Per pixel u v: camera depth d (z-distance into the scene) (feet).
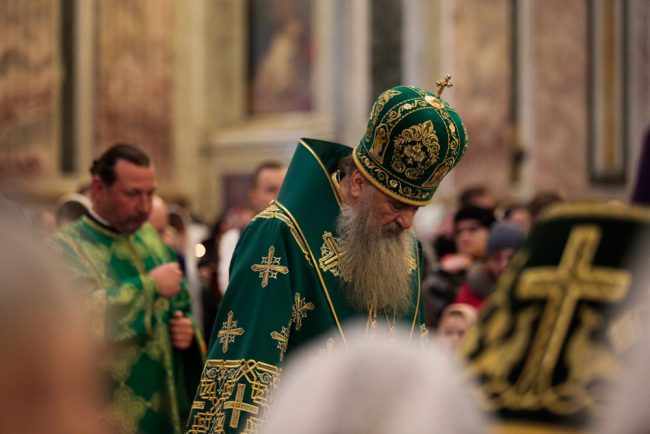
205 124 76.38
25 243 3.89
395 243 13.82
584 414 4.51
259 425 12.02
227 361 12.55
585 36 71.20
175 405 17.26
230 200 75.97
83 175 62.44
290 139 73.92
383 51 70.95
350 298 13.47
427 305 24.02
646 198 9.16
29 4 59.93
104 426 4.15
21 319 3.82
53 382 3.89
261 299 12.71
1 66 58.59
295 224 13.34
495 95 68.08
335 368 4.27
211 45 77.41
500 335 5.02
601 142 71.05
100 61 64.80
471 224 27.61
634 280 4.61
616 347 4.52
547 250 5.09
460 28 68.49
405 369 4.19
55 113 60.70
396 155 13.44
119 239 18.03
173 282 16.99
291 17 76.38
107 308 16.14
